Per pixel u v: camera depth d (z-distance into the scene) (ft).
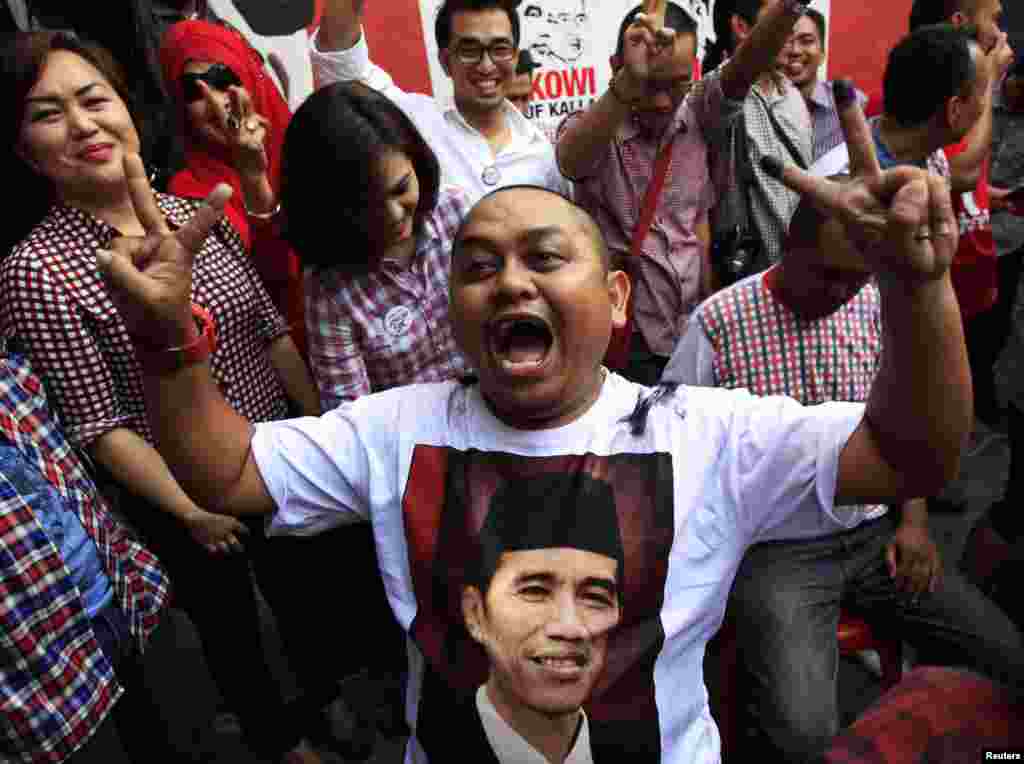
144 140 7.23
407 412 3.74
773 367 5.96
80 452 5.62
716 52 11.04
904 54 7.68
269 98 8.13
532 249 3.35
